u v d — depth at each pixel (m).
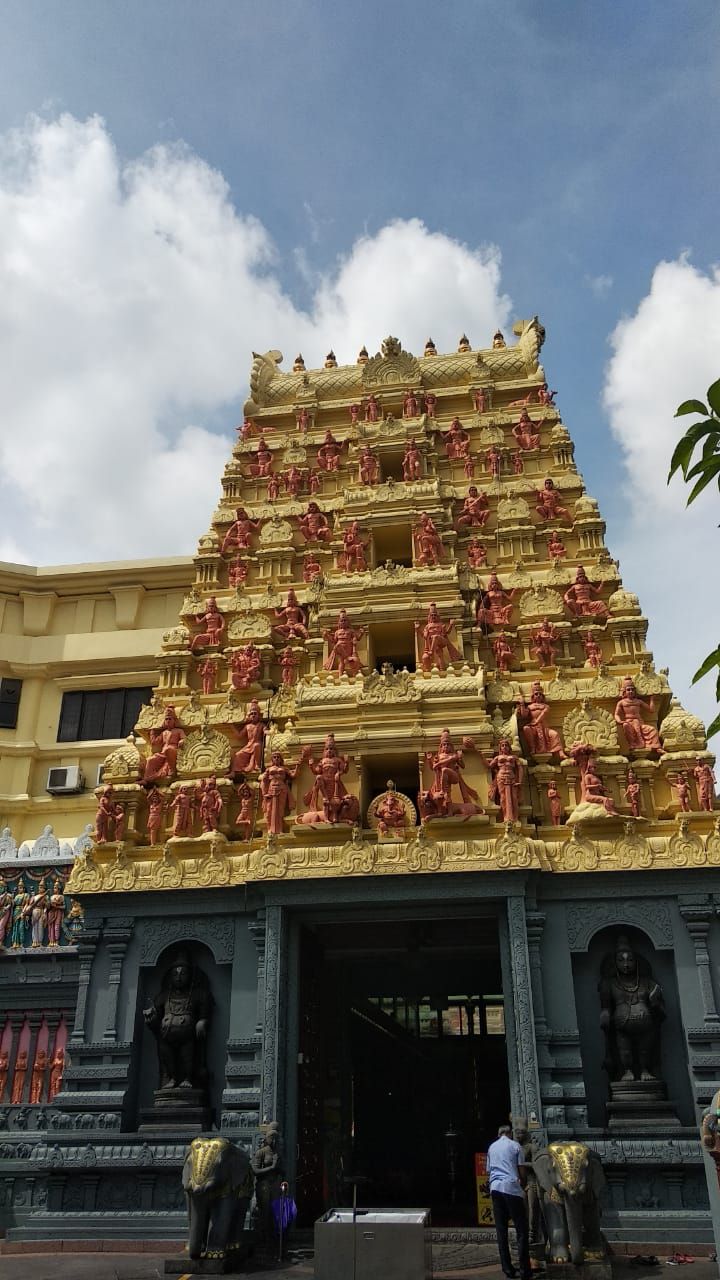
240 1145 20.41
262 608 30.20
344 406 36.53
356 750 24.95
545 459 33.44
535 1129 19.33
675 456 7.83
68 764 36.62
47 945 26.11
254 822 25.38
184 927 23.22
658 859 21.89
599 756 24.84
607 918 21.81
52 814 35.62
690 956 21.25
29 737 37.34
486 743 24.53
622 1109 20.12
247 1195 17.80
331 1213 15.48
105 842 24.97
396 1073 31.88
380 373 36.75
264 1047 20.98
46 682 38.66
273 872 22.30
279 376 39.38
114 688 38.16
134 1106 22.03
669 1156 19.31
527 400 35.56
